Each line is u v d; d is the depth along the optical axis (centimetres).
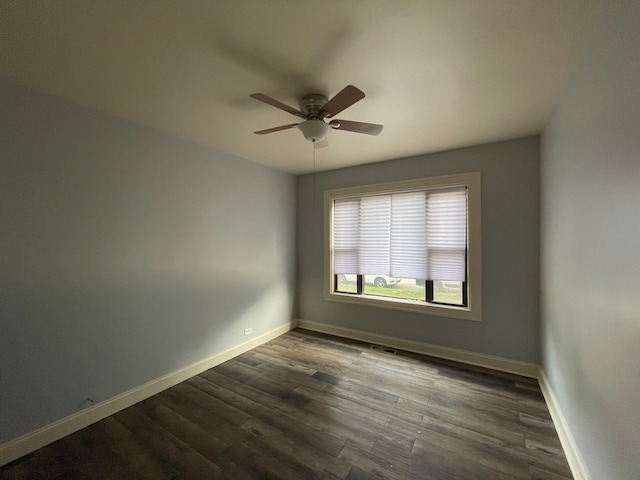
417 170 321
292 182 414
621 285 107
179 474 155
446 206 313
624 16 103
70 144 192
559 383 193
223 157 305
